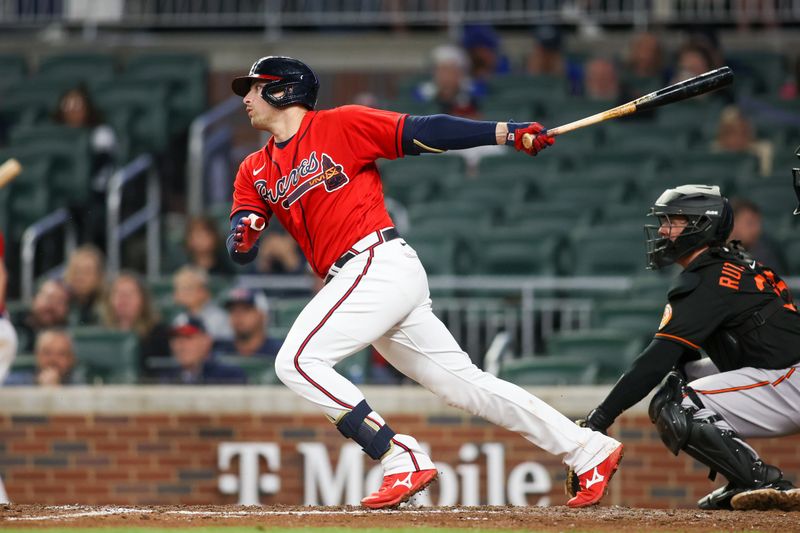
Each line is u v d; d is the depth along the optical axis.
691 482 29.83
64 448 31.39
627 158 43.03
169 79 49.22
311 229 17.44
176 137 49.09
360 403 17.23
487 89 47.97
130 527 15.98
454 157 43.88
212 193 46.91
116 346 34.16
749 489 18.12
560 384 31.53
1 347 24.78
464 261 37.75
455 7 53.94
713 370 19.41
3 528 15.91
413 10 54.34
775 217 39.50
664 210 18.56
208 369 32.72
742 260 18.59
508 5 53.94
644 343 33.38
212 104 52.53
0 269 24.84
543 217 39.81
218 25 54.28
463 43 49.03
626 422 30.06
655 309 33.66
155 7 55.75
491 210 39.84
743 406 18.34
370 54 52.84
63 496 31.31
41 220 43.69
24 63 53.31
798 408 18.22
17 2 56.66
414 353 17.69
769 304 18.30
